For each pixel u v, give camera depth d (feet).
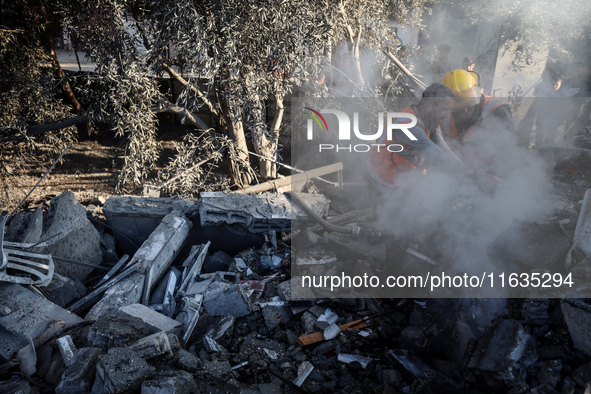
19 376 7.88
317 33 17.24
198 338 10.16
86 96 23.02
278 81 18.90
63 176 31.14
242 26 17.12
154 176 29.89
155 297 11.80
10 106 24.95
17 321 9.13
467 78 10.67
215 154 21.62
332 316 10.71
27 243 11.15
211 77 17.60
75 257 12.44
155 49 18.53
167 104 22.56
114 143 37.35
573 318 7.39
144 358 7.88
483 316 9.31
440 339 9.39
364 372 9.21
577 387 6.73
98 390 7.43
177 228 13.03
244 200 13.91
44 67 29.84
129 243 14.47
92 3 19.72
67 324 9.21
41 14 27.50
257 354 9.73
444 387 7.93
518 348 7.18
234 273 12.47
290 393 8.75
